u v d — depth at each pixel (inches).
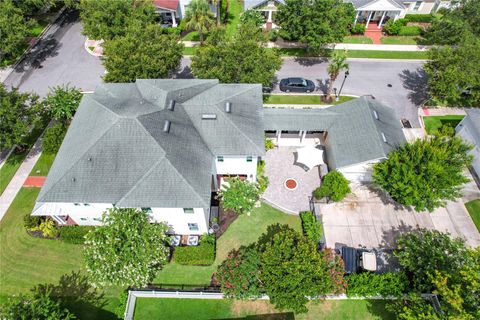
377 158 1267.2
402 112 1744.6
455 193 1170.6
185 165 1125.1
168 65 1640.0
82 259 1201.4
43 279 1158.3
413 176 1120.2
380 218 1312.7
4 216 1316.4
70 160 1136.2
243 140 1235.2
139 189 1076.5
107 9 1786.4
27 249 1225.4
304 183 1423.5
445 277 924.0
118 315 1061.8
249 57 1508.4
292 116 1494.8
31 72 1963.6
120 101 1307.8
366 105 1457.9
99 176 1099.3
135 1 1959.9
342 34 1921.8
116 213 1059.3
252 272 1018.7
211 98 1344.7
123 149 1127.0
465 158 1188.5
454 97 1610.5
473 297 872.3
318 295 1000.9
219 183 1417.3
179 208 1091.3
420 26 2298.2
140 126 1149.7
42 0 2155.5
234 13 2437.3
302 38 1886.1
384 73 1978.3
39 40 2191.2
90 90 1857.8
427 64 1716.3
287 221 1301.7
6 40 1787.6
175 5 2164.1
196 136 1231.5
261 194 1381.6
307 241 1094.4
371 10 2175.2
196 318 1079.6
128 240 1034.7
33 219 1240.8
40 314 911.7
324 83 1911.9
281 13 1941.4
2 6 1899.6
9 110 1337.4
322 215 1316.4
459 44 1716.3
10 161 1499.8
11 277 1162.6
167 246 1217.4
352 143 1369.3
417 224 1298.0
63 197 1079.0
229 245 1234.0
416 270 1053.2
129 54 1553.9
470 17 1958.7
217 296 1101.7
